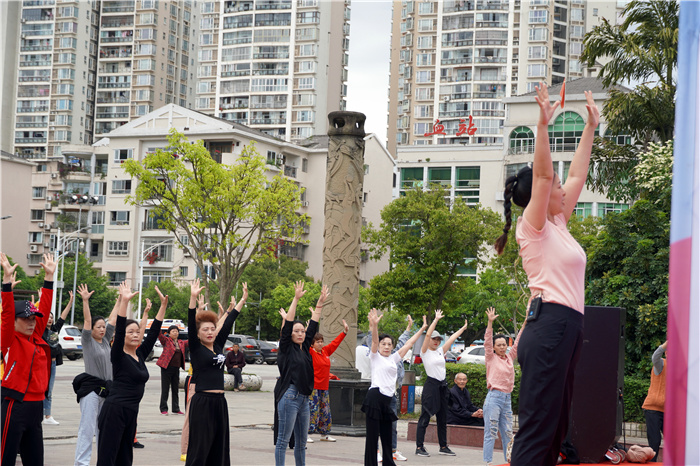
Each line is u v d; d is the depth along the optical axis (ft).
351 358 51.29
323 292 29.07
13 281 22.07
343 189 52.34
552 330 12.51
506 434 33.55
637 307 49.80
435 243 128.67
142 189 97.60
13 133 328.70
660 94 71.41
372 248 133.59
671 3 73.72
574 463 24.79
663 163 61.41
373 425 30.32
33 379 22.44
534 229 12.88
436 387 40.27
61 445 38.83
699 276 10.19
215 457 23.82
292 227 106.22
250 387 88.28
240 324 214.28
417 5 336.08
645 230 52.85
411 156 252.01
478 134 315.78
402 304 129.29
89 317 27.48
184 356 58.39
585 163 14.16
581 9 307.78
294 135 326.85
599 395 24.93
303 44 327.67
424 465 36.42
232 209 97.19
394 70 384.47
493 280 162.20
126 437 24.59
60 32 326.85
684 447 10.02
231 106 335.26
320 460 36.96
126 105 333.01
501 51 314.14
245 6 334.65
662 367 33.94
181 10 347.15
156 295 215.10
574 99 176.45
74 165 253.44
